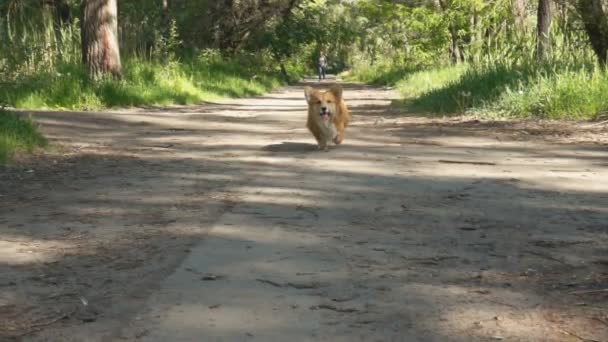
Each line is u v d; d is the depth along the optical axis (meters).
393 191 6.30
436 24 30.56
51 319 3.29
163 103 18.81
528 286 3.72
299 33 42.34
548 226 5.00
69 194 6.25
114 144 9.82
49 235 4.84
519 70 15.24
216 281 3.80
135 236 4.78
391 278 3.85
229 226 5.01
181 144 9.86
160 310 3.38
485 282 3.79
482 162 7.93
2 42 17.11
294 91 34.78
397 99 21.19
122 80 18.22
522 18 21.39
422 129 11.69
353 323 3.20
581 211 5.46
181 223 5.12
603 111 11.93
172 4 33.50
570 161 7.98
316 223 5.10
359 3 39.91
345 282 3.78
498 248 4.45
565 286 3.72
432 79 24.55
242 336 3.05
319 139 9.13
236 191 6.32
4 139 8.47
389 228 4.96
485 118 13.19
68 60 17.94
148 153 8.93
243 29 36.81
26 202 5.94
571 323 3.22
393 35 42.66
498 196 6.04
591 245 4.51
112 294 3.62
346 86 41.09
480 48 23.08
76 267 4.10
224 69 31.53
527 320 3.25
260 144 9.80
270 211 5.50
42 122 12.05
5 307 3.46
